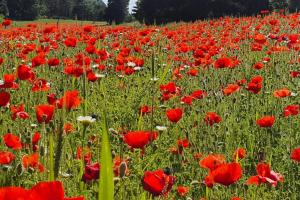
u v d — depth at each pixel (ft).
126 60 27.22
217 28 59.00
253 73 29.48
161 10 177.88
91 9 296.71
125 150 13.57
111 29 51.37
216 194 12.77
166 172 7.52
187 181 13.50
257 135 18.52
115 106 21.53
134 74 29.14
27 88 20.39
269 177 9.88
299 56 32.60
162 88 20.24
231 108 22.04
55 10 276.00
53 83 24.41
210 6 169.48
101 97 21.25
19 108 14.93
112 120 19.36
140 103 22.15
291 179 14.39
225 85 26.18
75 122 17.08
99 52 26.78
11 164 10.64
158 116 20.44
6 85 15.78
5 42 42.80
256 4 165.58
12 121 15.70
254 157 16.37
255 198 11.95
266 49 38.50
